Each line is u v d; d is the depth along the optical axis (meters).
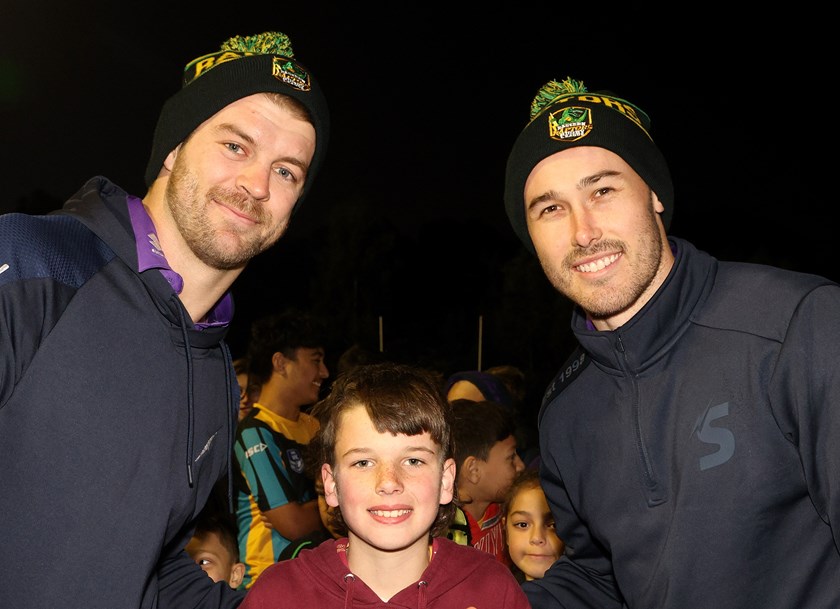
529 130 2.19
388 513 2.14
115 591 1.75
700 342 1.97
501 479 3.57
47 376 1.71
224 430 2.14
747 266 2.05
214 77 2.04
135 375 1.81
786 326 1.85
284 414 4.11
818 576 1.82
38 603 1.69
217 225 1.97
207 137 2.01
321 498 3.44
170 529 1.92
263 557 3.84
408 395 2.26
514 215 2.31
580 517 2.25
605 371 2.11
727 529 1.84
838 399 1.74
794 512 1.85
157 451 1.82
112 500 1.75
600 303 2.04
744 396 1.87
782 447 1.84
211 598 2.27
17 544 1.69
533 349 23.22
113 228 1.87
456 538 3.30
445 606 2.13
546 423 2.31
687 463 1.91
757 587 1.84
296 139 2.08
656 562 1.96
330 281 27.67
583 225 2.04
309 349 4.16
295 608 2.11
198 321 2.08
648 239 2.05
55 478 1.71
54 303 1.74
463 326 28.88
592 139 2.09
